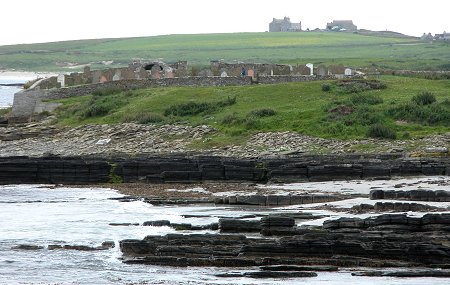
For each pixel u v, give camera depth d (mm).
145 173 123688
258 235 78750
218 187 115625
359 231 74750
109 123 161375
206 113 161625
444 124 144125
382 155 128500
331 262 70562
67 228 89812
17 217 96750
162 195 109688
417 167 117312
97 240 83688
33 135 161250
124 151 145750
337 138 141125
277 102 161125
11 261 76250
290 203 100062
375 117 146000
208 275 69438
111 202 106125
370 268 69500
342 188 109125
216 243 75125
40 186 122625
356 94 158875
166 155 135750
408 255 70438
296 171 118000
